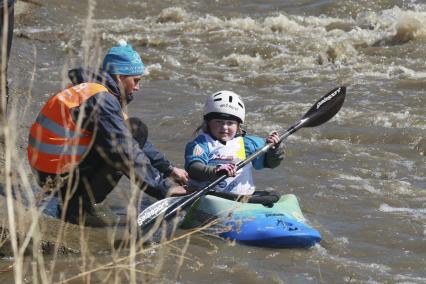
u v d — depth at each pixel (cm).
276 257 1393
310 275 1318
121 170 1494
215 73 3061
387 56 3198
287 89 2806
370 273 1338
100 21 3953
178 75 3027
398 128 2220
